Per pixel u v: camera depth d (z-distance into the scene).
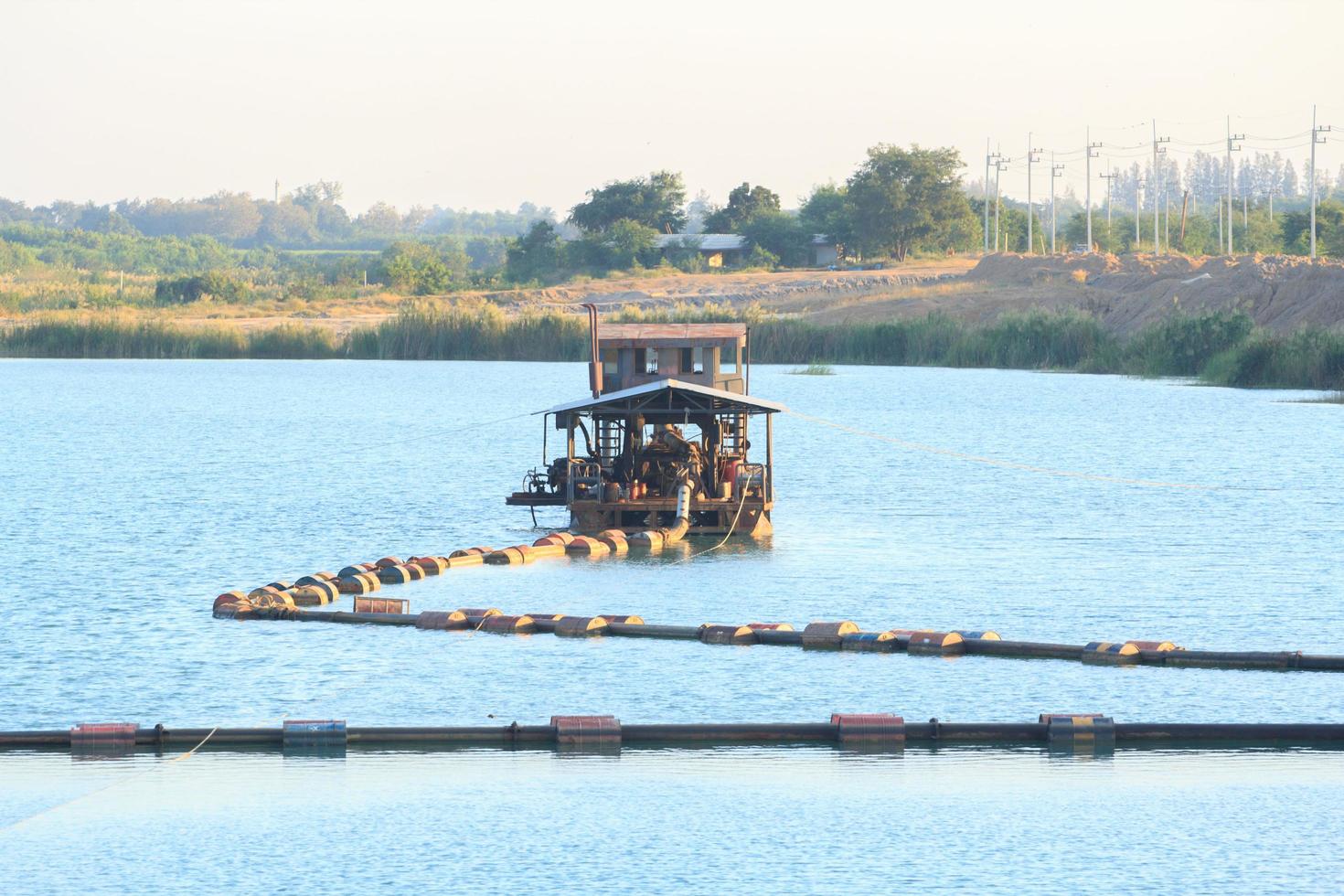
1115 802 87.69
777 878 77.00
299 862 79.06
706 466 180.50
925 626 132.00
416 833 83.12
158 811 86.38
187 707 106.38
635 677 113.38
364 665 117.50
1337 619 134.25
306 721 97.31
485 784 90.88
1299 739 98.19
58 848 81.06
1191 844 81.31
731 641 123.81
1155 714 104.25
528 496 178.50
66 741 96.81
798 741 98.31
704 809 86.69
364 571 150.00
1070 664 117.56
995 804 87.44
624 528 175.50
